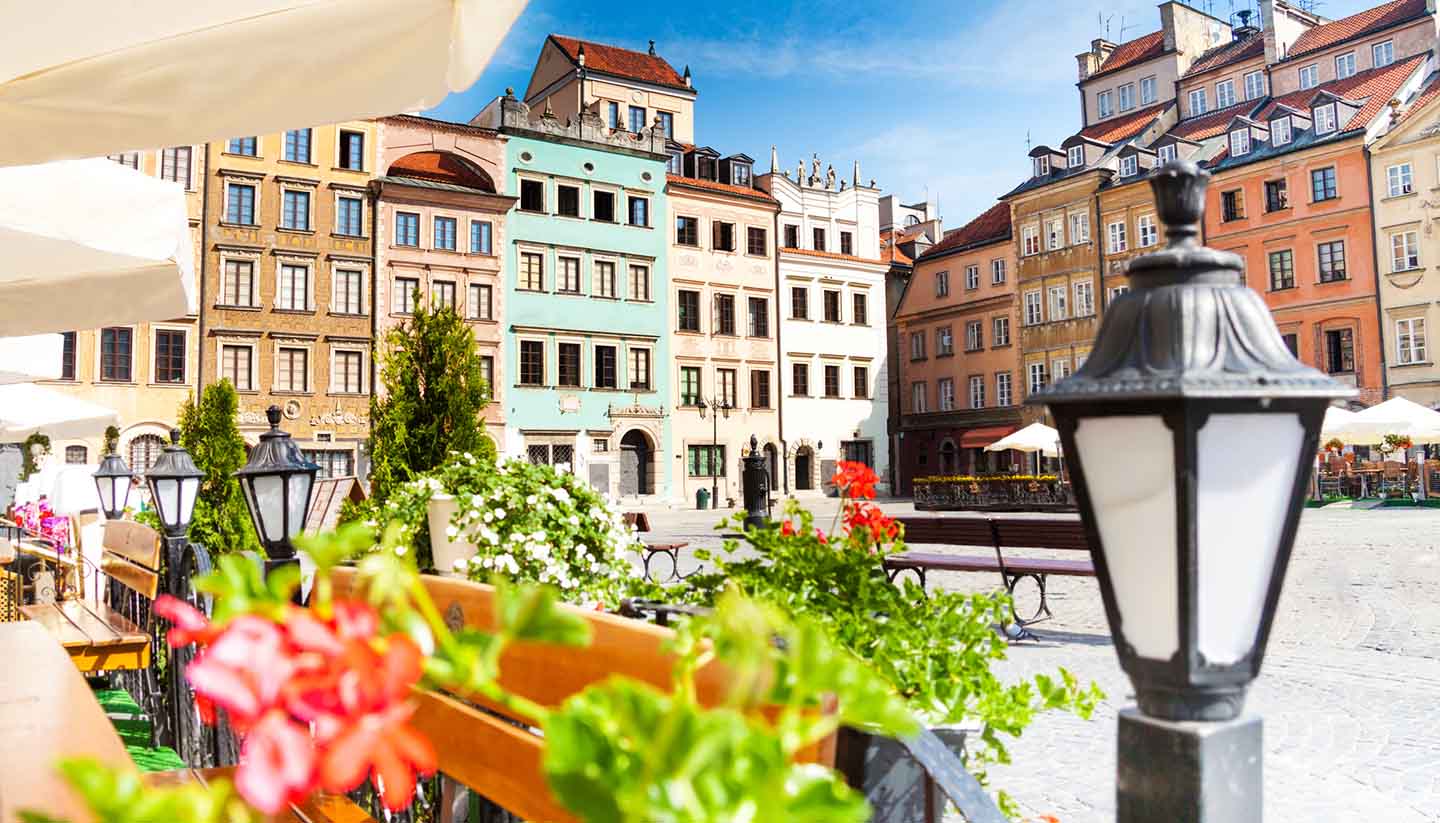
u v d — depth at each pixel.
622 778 0.63
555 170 40.47
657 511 41.41
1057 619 10.55
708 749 0.60
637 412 41.84
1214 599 1.18
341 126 35.91
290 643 0.60
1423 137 35.56
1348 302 37.44
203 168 33.59
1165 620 1.20
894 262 53.09
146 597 5.75
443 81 3.22
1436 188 35.28
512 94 39.94
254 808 0.55
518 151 39.66
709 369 44.19
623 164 42.22
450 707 2.29
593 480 40.50
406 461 7.38
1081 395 1.23
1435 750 5.65
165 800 0.55
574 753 0.64
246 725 0.57
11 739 2.30
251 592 0.65
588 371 40.72
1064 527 9.83
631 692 0.65
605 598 5.38
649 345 42.44
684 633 0.88
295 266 34.84
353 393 35.38
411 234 36.88
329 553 0.68
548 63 47.69
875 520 2.72
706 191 44.47
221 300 33.59
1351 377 37.38
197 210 33.47
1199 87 46.22
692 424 43.47
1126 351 1.25
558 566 5.34
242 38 2.88
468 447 7.48
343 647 0.61
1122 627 1.24
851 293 49.06
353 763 0.57
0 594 6.81
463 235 37.81
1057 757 5.64
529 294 39.44
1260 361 1.20
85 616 6.14
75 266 4.56
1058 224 44.88
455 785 2.40
